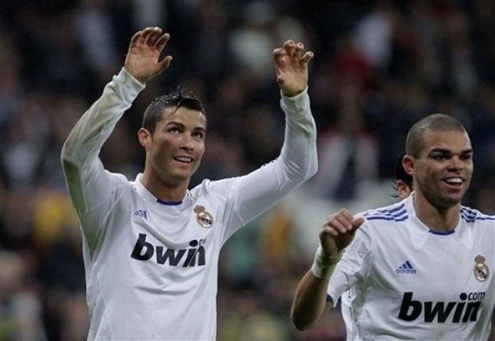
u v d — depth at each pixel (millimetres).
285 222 54438
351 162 59375
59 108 59312
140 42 25984
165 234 26312
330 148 59875
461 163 26766
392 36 67750
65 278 51094
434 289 26859
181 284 26125
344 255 26969
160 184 26562
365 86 65375
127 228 26250
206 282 26438
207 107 60781
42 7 65188
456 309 26969
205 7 65375
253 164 58812
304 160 26984
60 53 62750
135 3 64875
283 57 26766
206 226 26703
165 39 26031
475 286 27016
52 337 49344
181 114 26312
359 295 27266
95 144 25484
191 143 26312
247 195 27234
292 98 26578
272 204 27438
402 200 28625
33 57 62438
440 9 70562
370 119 61625
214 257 26703
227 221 27188
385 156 60219
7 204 53562
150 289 25984
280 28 66812
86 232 26359
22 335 48250
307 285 26156
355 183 59000
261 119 60469
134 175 56281
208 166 55781
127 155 56844
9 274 49156
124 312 25875
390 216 27344
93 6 64938
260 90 63125
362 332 27188
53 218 53312
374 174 59875
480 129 63000
